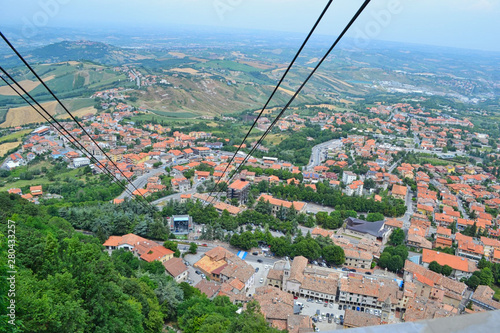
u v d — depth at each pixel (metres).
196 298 91.94
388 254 135.25
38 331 41.50
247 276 116.00
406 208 193.38
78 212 153.00
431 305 104.62
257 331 69.38
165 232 150.75
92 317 52.47
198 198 190.12
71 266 60.56
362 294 107.81
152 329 73.69
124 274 95.06
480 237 163.12
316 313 105.38
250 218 168.12
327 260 134.50
